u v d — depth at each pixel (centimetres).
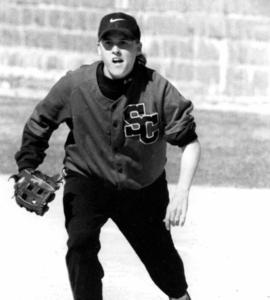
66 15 4838
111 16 1141
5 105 4072
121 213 1222
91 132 1168
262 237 2025
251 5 4878
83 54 4816
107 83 1144
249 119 4084
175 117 1161
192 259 1795
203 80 4788
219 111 4316
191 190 2572
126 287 1569
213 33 4822
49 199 1199
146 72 1165
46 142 1216
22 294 1512
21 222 2086
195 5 4856
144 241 1245
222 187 2642
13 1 4803
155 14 4834
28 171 1204
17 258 1755
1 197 2358
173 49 4806
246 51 4822
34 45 4784
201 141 3428
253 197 2511
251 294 1565
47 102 1184
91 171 1188
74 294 1198
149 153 1181
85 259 1188
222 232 2055
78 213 1191
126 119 1155
